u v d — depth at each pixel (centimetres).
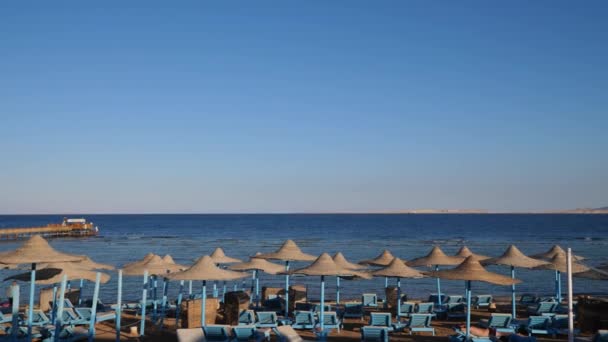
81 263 1638
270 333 1411
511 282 1276
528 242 7981
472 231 11844
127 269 1587
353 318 1733
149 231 11969
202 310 1377
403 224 16475
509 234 10512
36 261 1186
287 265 1873
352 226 14912
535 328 1427
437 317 1756
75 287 2914
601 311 1473
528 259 1700
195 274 1359
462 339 1304
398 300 1599
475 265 1333
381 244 7494
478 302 1917
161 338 1390
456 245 7244
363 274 1506
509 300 2339
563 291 2909
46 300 1706
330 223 17550
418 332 1504
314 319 1517
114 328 1527
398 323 1512
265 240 8506
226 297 1509
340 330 1539
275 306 1823
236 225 15800
